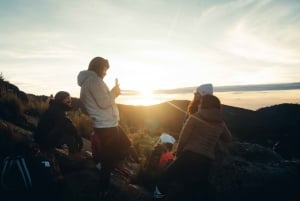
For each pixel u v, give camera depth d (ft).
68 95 11.12
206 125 9.36
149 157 12.19
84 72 10.34
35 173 9.78
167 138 12.66
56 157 11.46
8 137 11.64
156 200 9.73
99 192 10.09
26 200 9.52
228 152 13.10
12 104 15.70
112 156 10.24
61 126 10.82
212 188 9.68
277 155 14.67
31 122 15.67
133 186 11.36
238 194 11.76
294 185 12.31
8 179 9.57
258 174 12.35
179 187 9.67
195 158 9.25
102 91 10.15
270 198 11.80
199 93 10.65
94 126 10.29
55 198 9.84
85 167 11.51
